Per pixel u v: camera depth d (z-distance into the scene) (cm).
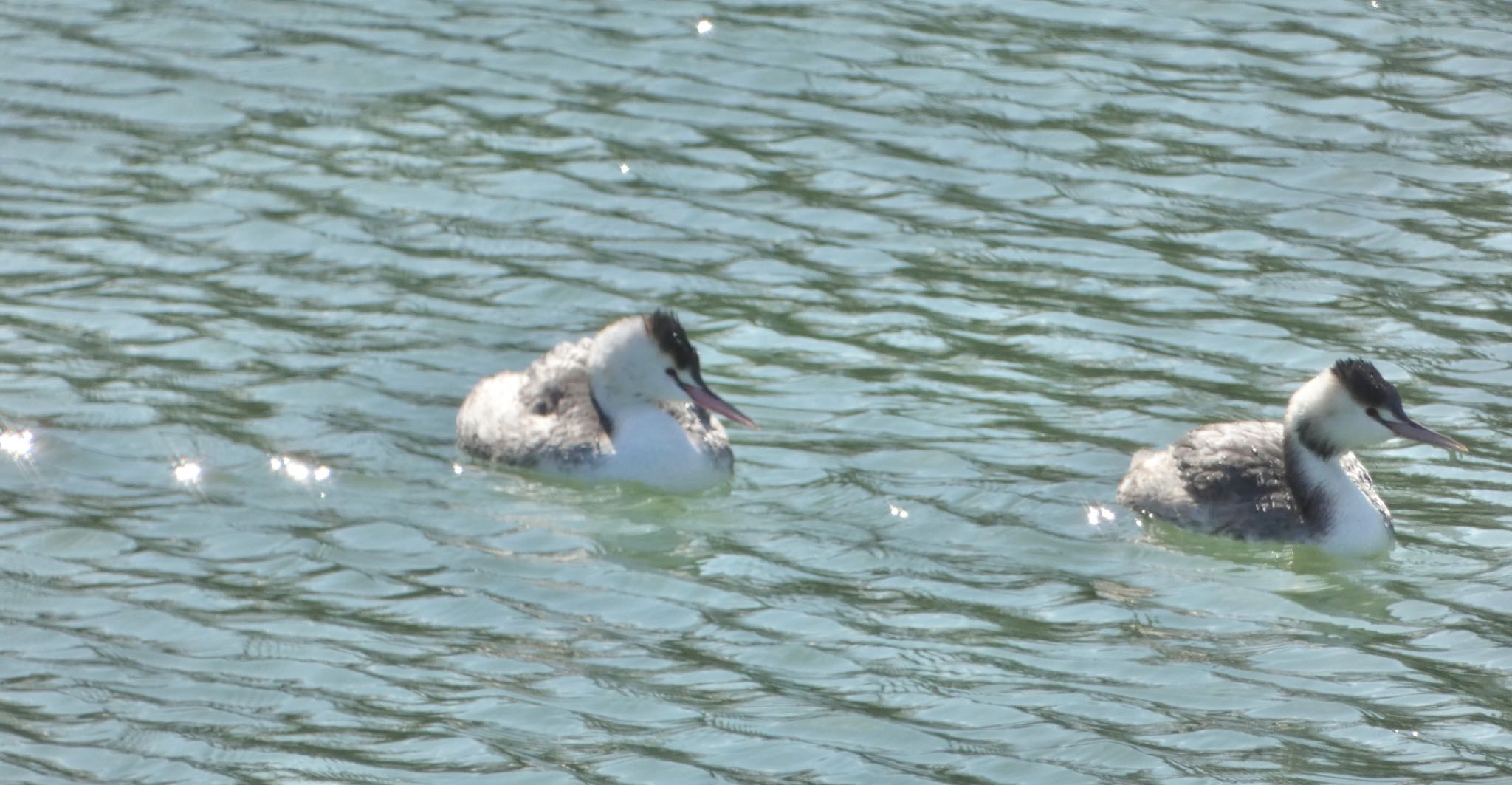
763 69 2542
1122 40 2645
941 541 1622
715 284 2058
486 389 1794
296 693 1365
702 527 1645
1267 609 1535
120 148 2311
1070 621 1505
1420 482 1747
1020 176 2306
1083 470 1738
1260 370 1911
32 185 2220
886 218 2206
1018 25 2688
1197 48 2623
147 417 1769
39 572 1523
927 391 1862
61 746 1294
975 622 1496
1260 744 1327
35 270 2033
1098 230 2188
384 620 1473
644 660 1426
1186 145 2375
